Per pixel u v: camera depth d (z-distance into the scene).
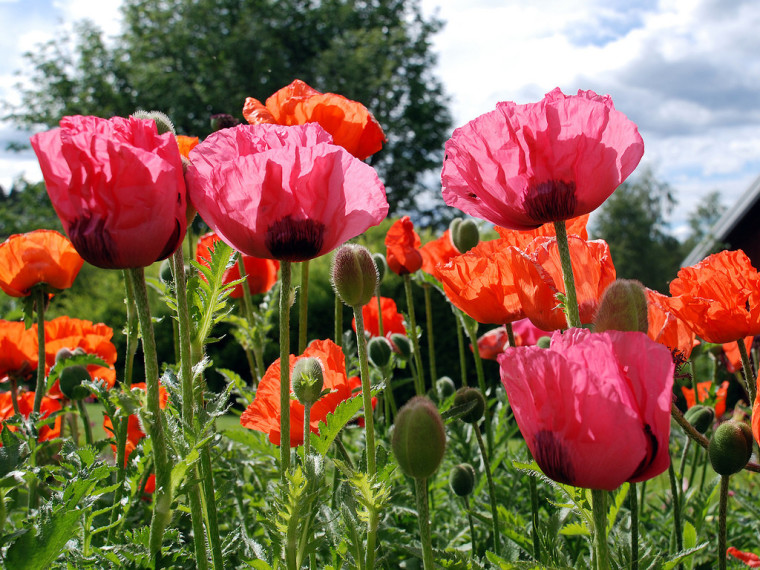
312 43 12.06
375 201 0.69
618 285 0.65
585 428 0.58
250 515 1.04
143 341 0.65
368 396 0.73
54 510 0.65
